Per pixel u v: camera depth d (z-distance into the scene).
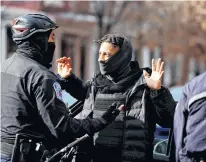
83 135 7.18
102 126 7.29
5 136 7.23
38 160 7.17
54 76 7.25
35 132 7.23
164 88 7.61
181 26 51.19
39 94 7.09
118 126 7.60
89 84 8.23
